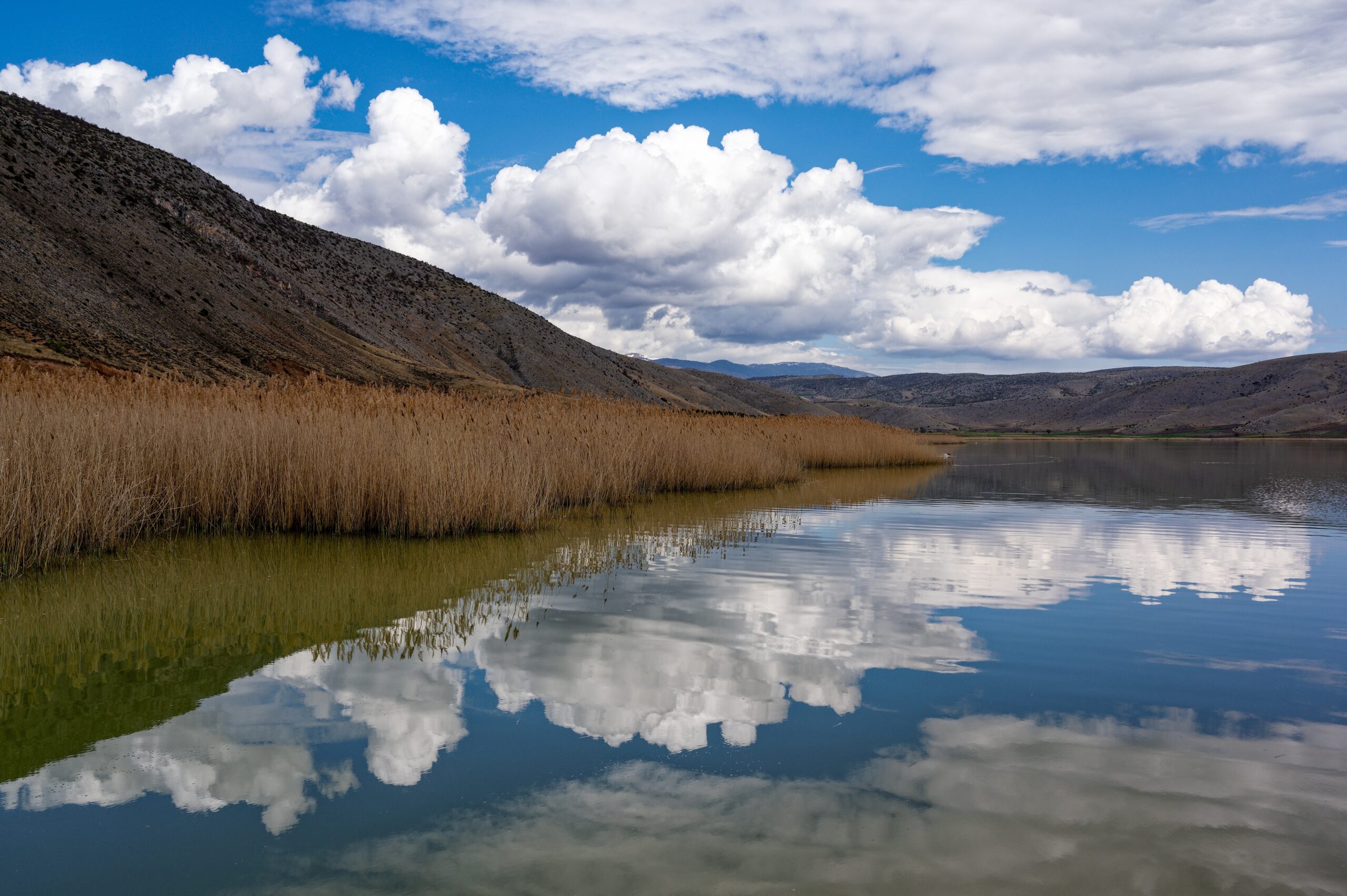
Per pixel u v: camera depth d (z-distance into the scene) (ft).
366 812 10.38
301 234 278.87
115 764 11.75
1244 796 11.11
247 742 12.50
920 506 47.67
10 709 13.93
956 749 12.51
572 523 36.45
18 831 9.93
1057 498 54.03
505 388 195.52
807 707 14.17
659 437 51.31
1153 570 28.19
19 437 27.35
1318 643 18.78
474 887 8.75
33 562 25.14
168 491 31.96
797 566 27.43
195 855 9.39
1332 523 41.34
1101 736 13.15
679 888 8.75
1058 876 9.11
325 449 33.24
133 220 169.48
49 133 188.03
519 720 13.38
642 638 18.25
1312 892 8.84
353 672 15.71
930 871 9.14
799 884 8.86
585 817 10.30
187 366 123.65
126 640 17.98
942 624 20.13
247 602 21.42
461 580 24.23
